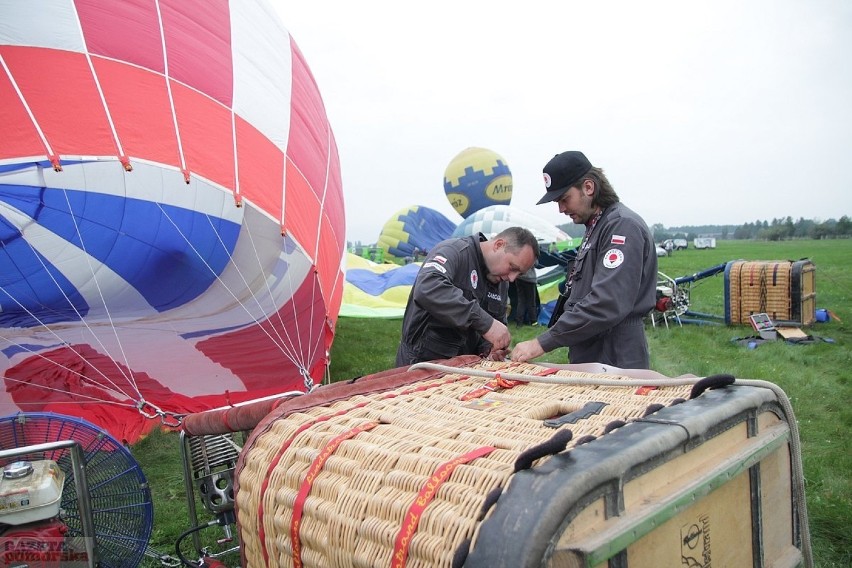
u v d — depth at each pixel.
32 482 1.89
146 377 5.38
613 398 1.67
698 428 1.26
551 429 1.40
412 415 1.58
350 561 1.18
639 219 2.53
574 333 2.38
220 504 2.22
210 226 5.79
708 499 1.34
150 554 2.59
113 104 4.01
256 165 4.73
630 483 1.14
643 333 2.61
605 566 1.07
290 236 4.89
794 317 9.05
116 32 4.28
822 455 4.20
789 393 5.80
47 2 4.03
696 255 37.81
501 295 2.98
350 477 1.29
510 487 1.04
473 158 26.83
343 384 1.88
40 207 5.94
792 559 1.61
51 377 5.15
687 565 1.27
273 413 1.66
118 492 2.18
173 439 4.91
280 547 1.34
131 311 6.65
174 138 4.23
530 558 0.92
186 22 4.77
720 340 8.55
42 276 6.33
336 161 6.23
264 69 5.30
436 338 2.82
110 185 5.79
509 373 2.03
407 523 1.12
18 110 3.70
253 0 5.69
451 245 2.75
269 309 5.79
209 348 5.71
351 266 12.77
